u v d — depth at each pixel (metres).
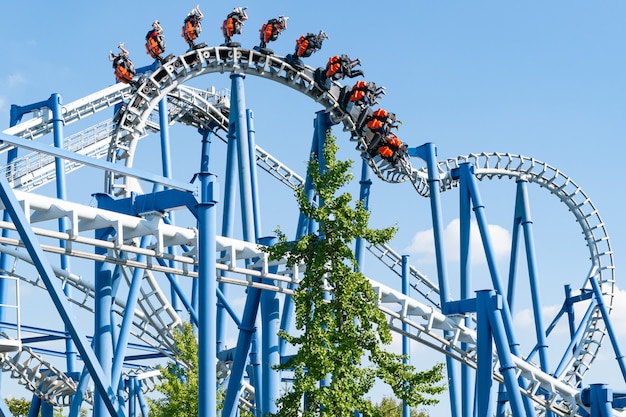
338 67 51.31
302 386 30.25
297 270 37.94
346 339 31.70
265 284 37.47
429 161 54.69
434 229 53.41
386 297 43.69
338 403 30.31
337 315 32.25
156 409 50.09
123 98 58.09
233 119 46.31
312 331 31.30
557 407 49.78
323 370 30.58
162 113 52.75
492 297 42.44
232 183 47.06
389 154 55.09
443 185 62.91
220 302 45.78
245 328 37.31
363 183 56.22
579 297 65.06
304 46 50.66
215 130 62.75
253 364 44.25
